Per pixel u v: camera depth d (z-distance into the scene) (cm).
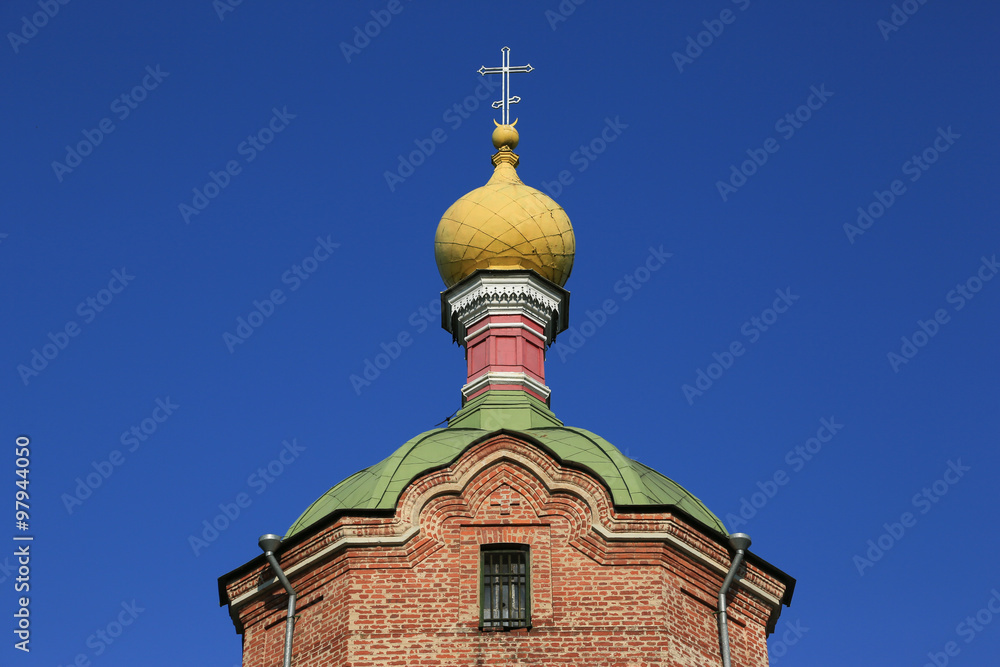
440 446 4253
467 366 4853
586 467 4109
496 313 4878
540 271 4950
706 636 4012
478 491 4106
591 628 3903
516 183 5116
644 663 3859
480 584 3975
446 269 5000
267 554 4091
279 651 4047
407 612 3928
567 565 4000
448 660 3853
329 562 4050
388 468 4181
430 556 4016
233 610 4191
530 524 4059
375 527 4047
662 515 4062
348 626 3906
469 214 4975
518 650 3866
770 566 4212
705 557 4097
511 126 5291
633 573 3991
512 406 4609
